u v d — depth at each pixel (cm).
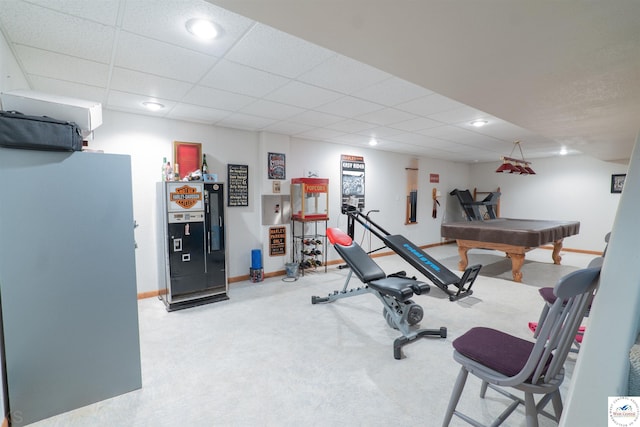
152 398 201
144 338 284
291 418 182
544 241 462
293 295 410
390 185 701
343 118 402
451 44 138
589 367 77
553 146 607
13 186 171
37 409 181
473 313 344
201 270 383
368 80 273
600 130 299
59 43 204
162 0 161
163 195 373
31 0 158
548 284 460
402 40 135
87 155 190
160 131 399
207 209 387
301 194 507
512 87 187
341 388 210
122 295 203
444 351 260
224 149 453
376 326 311
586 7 107
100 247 196
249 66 243
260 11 115
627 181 95
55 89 289
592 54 144
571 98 204
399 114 383
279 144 501
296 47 213
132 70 248
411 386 212
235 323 319
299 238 538
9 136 163
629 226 87
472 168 902
